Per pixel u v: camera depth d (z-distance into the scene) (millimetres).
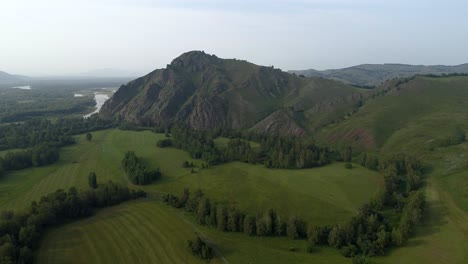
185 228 112250
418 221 107062
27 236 97812
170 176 162250
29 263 89938
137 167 158750
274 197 134750
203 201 118250
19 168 170125
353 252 95375
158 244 102062
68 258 94188
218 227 111688
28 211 112250
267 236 107250
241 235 108125
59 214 116688
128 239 104875
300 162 170500
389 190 129000
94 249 99062
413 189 135000
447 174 141750
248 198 134750
